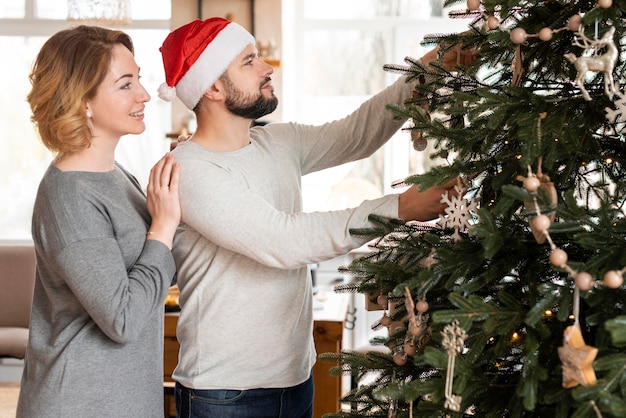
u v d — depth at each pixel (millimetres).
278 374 1852
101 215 1704
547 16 1370
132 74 1738
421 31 4773
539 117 1268
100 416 1703
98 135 1741
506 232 1332
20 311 4145
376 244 1637
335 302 3508
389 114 1966
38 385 1720
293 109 4844
